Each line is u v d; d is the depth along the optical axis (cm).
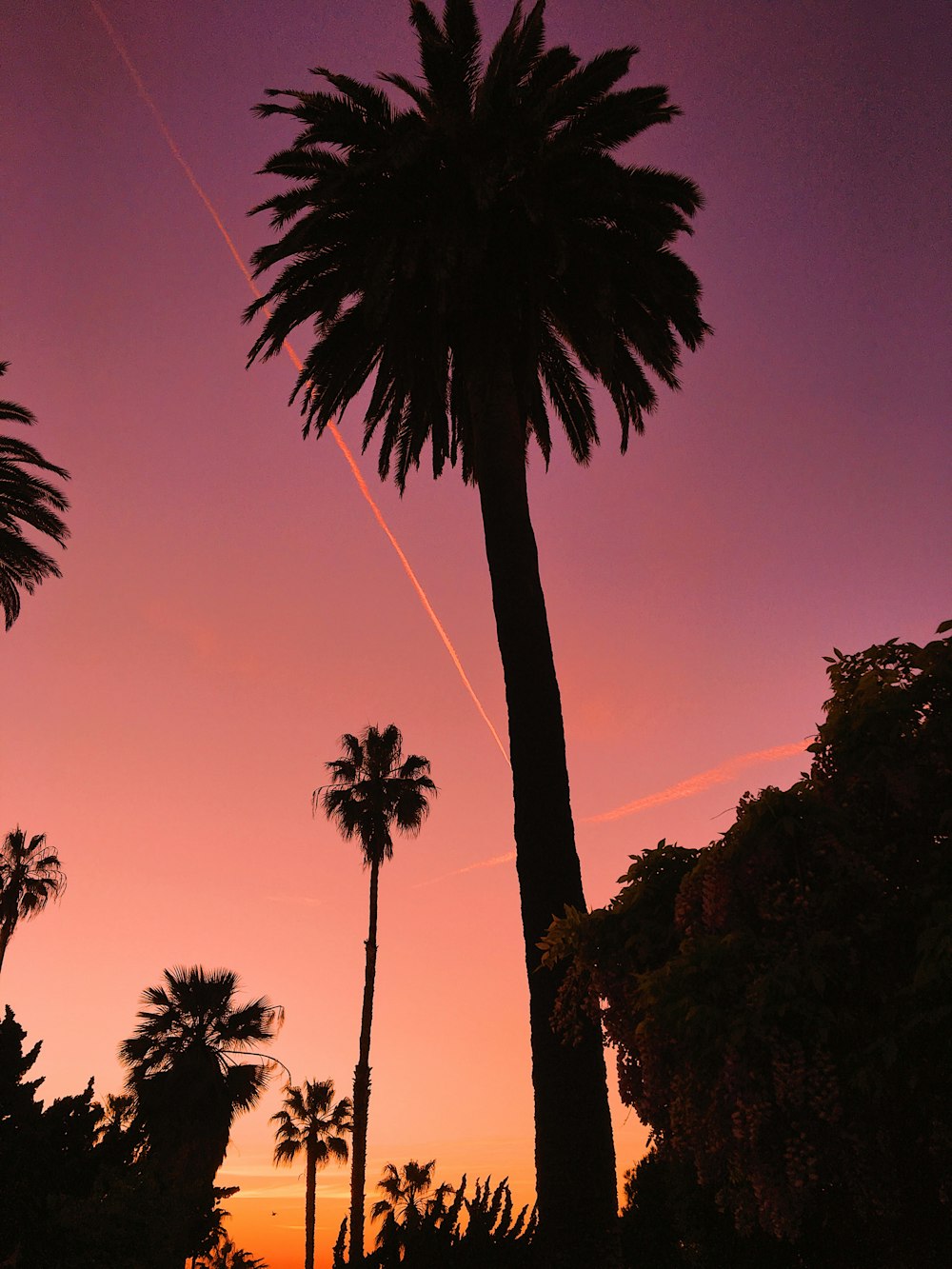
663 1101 801
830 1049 720
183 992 3164
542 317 1848
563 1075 1205
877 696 829
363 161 1656
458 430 2000
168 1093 2919
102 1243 929
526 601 1509
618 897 936
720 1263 1124
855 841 778
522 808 1381
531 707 1436
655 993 773
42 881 4578
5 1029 1001
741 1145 723
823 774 861
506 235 1681
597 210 1688
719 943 755
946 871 760
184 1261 1018
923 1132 704
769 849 782
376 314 1568
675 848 930
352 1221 3031
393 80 1808
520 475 1606
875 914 750
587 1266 1130
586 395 2058
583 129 1677
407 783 3844
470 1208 1247
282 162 1761
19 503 3020
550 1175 1175
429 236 1559
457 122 1667
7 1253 905
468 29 1719
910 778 791
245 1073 3084
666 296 1677
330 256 1762
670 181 1727
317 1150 4419
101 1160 992
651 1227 1482
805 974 723
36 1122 967
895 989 727
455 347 1811
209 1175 2859
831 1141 709
